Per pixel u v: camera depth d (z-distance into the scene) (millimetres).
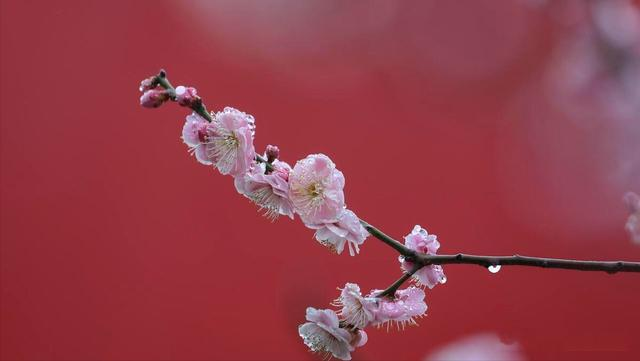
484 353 3389
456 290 3533
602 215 3293
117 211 3832
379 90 3846
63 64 3893
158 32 3875
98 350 3736
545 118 3285
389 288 1681
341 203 1670
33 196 3844
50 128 3881
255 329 3623
